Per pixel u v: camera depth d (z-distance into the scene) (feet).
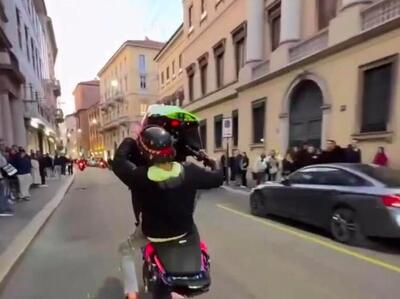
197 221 28.84
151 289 9.26
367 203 20.34
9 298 14.52
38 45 108.37
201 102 90.38
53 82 150.20
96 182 74.74
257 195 31.24
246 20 66.03
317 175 24.90
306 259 18.81
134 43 183.21
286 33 52.90
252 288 15.08
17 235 23.84
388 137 35.06
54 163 89.15
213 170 9.50
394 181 20.79
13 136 67.82
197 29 92.27
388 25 34.65
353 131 39.78
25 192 42.34
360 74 38.83
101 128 245.04
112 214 33.78
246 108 65.31
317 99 47.65
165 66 132.05
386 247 20.76
